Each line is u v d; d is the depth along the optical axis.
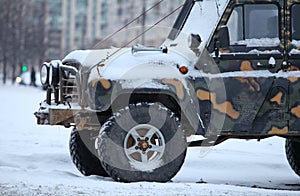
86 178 17.75
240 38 17.61
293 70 17.56
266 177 21.00
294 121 17.52
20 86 106.31
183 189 15.61
